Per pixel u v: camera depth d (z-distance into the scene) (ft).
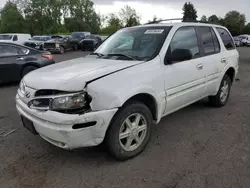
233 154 10.61
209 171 9.40
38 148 11.35
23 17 186.91
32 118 9.46
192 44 13.34
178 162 10.05
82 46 78.07
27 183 8.84
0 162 10.19
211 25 15.46
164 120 14.62
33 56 26.21
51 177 9.18
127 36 13.19
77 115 8.49
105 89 8.88
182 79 12.14
